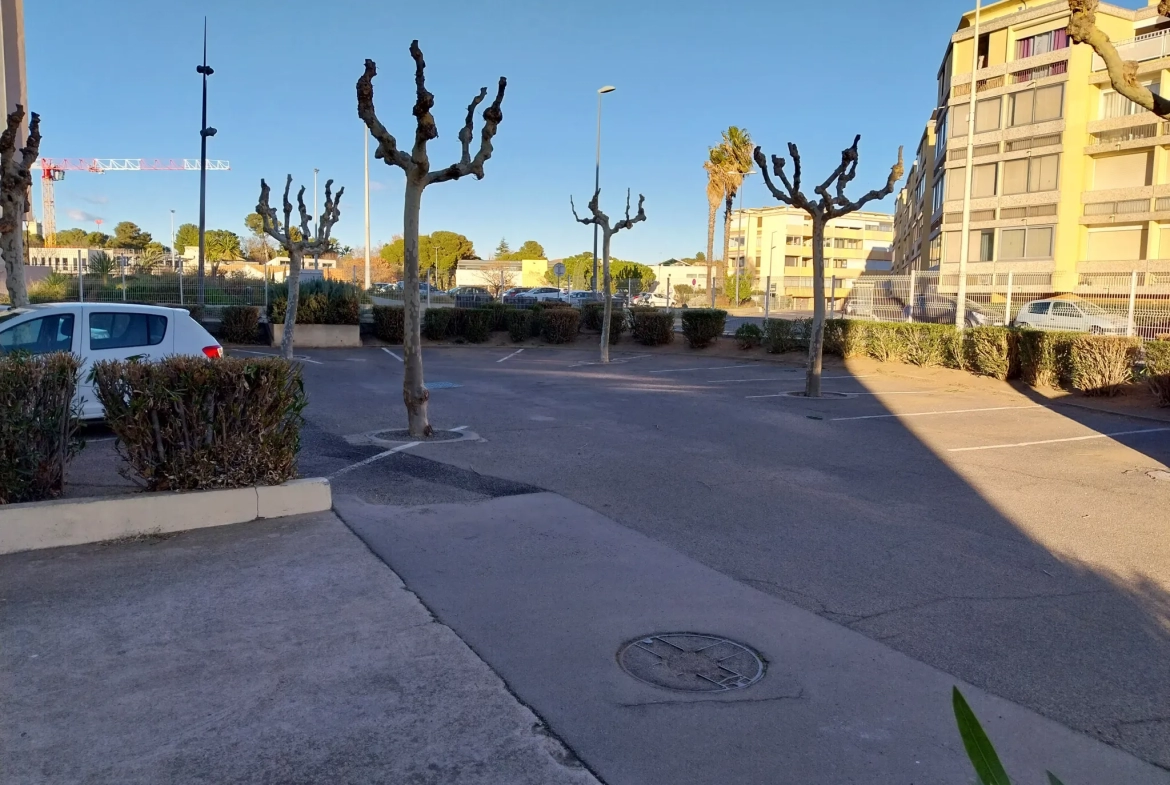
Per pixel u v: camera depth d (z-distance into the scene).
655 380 19.00
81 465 8.35
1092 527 7.21
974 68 27.92
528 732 3.65
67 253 37.69
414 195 10.28
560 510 7.37
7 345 9.65
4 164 12.49
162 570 5.54
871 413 14.00
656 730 3.70
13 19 26.14
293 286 20.16
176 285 26.88
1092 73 42.12
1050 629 4.96
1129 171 41.38
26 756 3.36
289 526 6.58
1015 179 44.88
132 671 4.11
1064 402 15.51
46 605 4.91
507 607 5.09
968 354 19.61
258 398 6.73
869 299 27.92
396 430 11.09
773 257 96.44
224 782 3.23
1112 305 23.56
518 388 16.86
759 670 4.33
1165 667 4.48
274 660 4.27
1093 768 3.49
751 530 6.95
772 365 23.09
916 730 3.76
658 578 5.70
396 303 32.12
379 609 4.98
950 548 6.56
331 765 3.36
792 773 3.40
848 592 5.53
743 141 56.66
